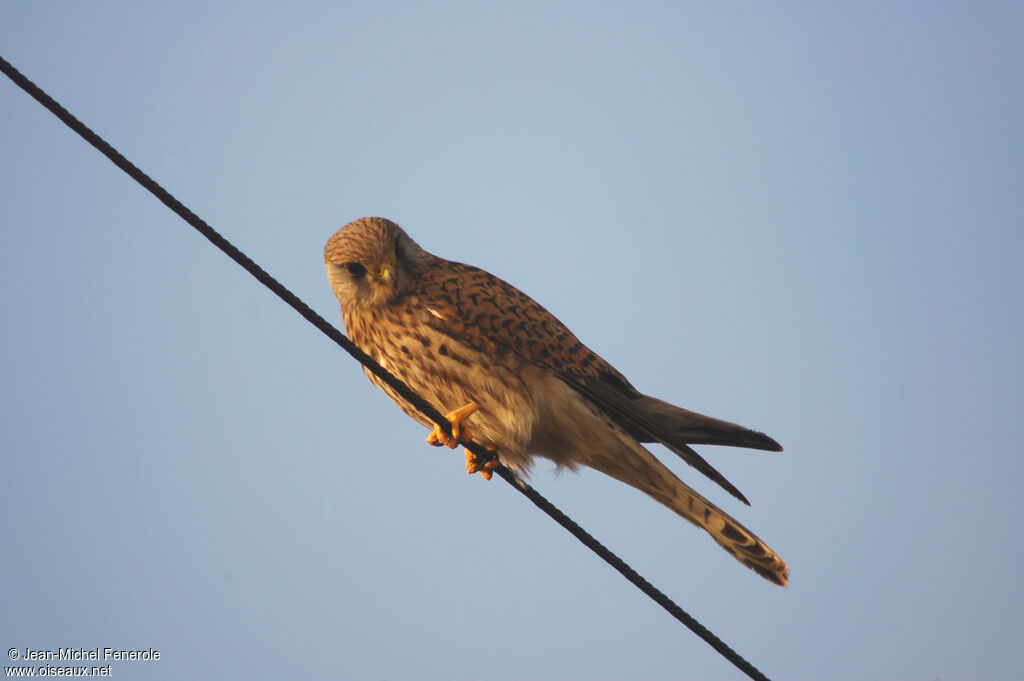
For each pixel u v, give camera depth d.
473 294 11.71
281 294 8.73
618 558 9.41
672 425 11.77
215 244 8.36
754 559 10.80
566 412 11.45
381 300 11.79
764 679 9.18
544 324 11.72
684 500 11.14
